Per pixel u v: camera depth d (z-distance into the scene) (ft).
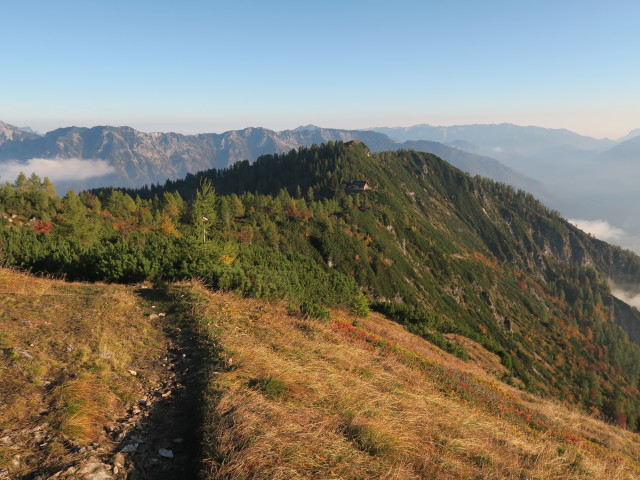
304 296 73.82
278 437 17.02
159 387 22.98
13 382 19.51
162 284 54.29
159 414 19.81
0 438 15.19
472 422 28.89
